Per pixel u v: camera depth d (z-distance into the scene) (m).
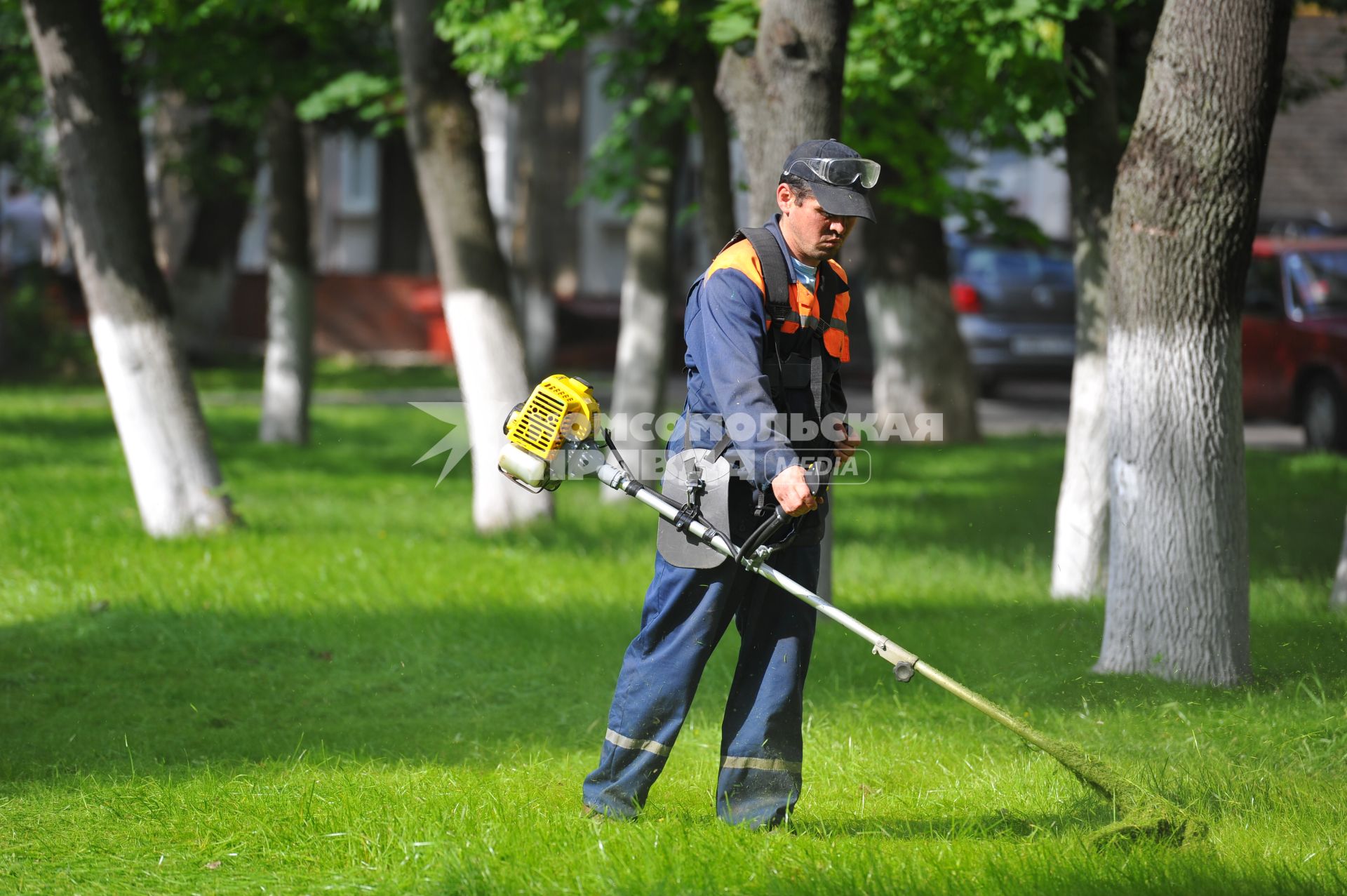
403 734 15.48
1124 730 15.01
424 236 94.62
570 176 82.50
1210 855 10.77
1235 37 16.48
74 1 26.33
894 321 45.94
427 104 29.23
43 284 65.56
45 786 13.25
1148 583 17.30
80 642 19.30
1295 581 24.36
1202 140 16.66
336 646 19.47
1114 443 17.70
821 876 10.28
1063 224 79.06
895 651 10.86
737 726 11.63
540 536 28.88
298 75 36.09
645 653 11.56
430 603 22.03
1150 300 17.17
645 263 34.88
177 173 55.84
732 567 11.20
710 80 28.17
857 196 10.94
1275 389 43.97
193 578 23.02
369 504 33.31
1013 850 11.06
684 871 10.31
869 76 25.55
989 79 23.08
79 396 55.09
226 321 82.19
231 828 11.98
